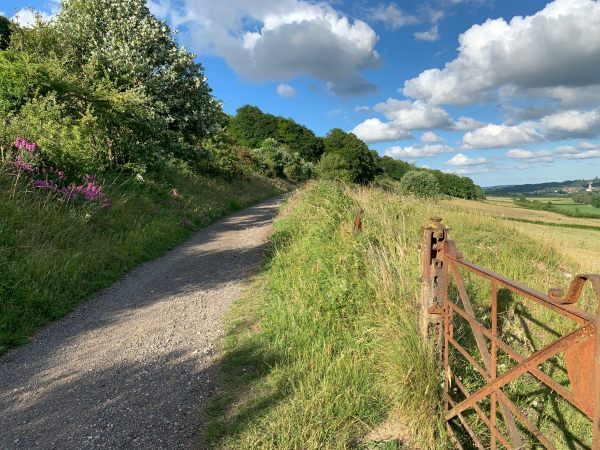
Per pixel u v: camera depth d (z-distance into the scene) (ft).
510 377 7.51
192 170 67.41
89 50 47.96
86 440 10.12
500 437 8.32
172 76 52.21
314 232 25.04
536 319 15.10
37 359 14.16
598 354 5.32
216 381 12.71
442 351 11.30
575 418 12.11
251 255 29.48
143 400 11.78
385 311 14.56
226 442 9.98
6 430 10.48
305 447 9.69
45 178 27.99
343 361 12.58
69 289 19.76
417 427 10.26
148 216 34.83
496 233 24.99
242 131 266.16
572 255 23.27
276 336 14.89
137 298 20.27
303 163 191.52
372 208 27.25
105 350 14.83
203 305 19.29
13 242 20.13
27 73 33.32
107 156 41.57
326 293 16.44
